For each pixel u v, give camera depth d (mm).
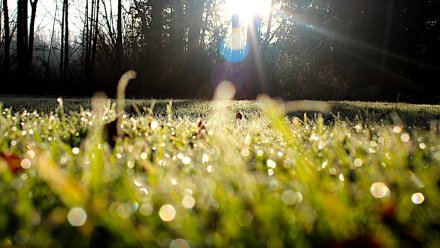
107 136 2807
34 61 25953
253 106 10938
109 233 939
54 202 1208
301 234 945
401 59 27000
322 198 1106
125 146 2428
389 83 25641
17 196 1211
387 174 1642
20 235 890
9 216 1070
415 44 27266
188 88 24359
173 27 24984
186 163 1818
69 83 23750
